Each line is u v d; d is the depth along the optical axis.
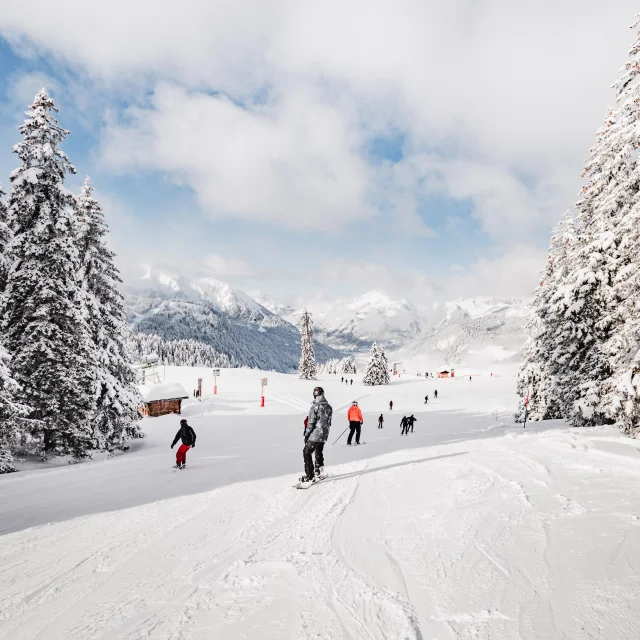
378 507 5.52
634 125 13.34
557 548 3.68
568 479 6.29
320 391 7.69
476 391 73.69
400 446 12.78
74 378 16.81
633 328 12.02
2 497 9.17
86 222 20.52
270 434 25.33
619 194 15.10
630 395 11.39
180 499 7.41
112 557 4.57
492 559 3.58
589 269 17.14
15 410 13.65
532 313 24.89
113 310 21.62
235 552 4.29
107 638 2.78
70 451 16.64
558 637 2.38
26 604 3.58
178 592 3.43
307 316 90.88
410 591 3.12
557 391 20.14
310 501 6.18
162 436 26.20
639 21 12.60
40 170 16.38
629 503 4.82
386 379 87.00
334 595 3.13
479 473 6.98
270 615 2.90
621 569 3.16
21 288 16.28
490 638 2.43
